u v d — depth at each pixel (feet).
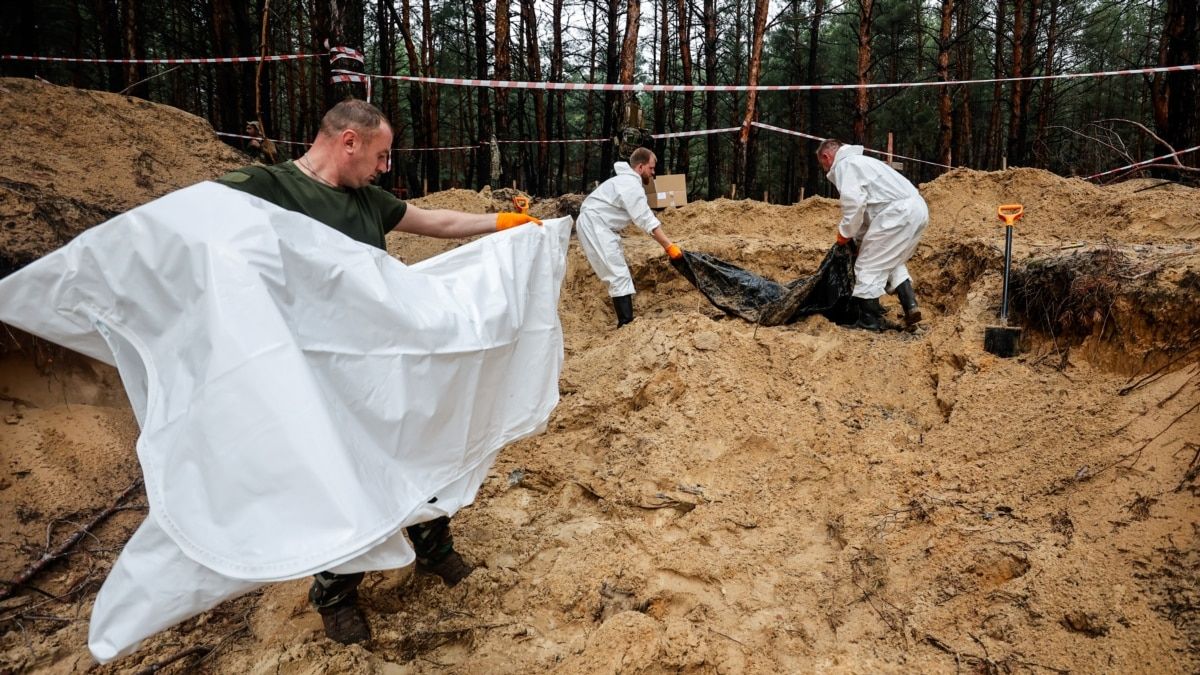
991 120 78.54
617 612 9.96
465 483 8.55
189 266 6.66
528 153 76.79
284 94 93.97
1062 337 13.26
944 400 13.56
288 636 9.46
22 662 9.20
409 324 7.79
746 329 18.52
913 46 83.30
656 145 81.56
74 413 13.21
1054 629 8.05
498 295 8.86
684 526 11.67
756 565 10.64
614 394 15.05
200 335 6.48
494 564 11.19
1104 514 9.16
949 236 22.54
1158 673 7.13
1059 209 22.04
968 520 10.16
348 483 6.28
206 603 6.29
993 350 13.93
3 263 13.43
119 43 51.26
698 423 13.83
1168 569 7.98
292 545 6.07
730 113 95.30
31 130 17.46
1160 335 11.34
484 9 65.31
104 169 17.78
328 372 7.33
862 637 9.03
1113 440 10.28
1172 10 33.53
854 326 18.98
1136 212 19.48
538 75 71.41
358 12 31.65
